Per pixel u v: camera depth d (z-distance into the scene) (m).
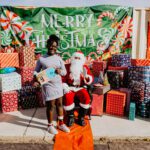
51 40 4.46
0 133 4.66
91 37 7.39
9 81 5.93
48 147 4.21
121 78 6.36
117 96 5.63
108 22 7.38
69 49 7.38
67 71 5.26
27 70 6.37
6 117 5.57
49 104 4.56
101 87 5.62
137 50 7.60
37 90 6.30
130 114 5.42
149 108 5.54
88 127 4.94
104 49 7.46
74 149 4.16
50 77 4.43
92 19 7.33
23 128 4.91
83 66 5.30
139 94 5.59
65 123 5.12
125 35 7.47
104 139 4.51
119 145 4.32
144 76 5.88
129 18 7.41
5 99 5.87
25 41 7.18
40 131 4.76
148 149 4.18
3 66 6.49
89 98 5.03
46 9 7.14
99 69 6.76
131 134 4.67
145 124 5.19
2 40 7.09
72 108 4.91
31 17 7.09
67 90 4.90
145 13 7.44
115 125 5.11
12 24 7.07
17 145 4.27
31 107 6.26
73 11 7.22
